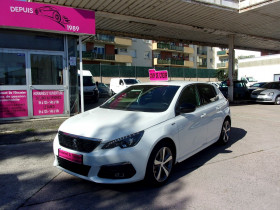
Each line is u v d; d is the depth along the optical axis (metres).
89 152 3.19
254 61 29.08
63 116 8.19
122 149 3.12
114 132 3.23
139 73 30.00
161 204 3.06
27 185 3.62
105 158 3.09
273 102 14.91
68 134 3.46
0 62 7.18
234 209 2.94
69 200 3.18
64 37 8.01
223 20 12.43
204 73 37.00
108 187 3.54
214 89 5.65
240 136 6.65
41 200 3.18
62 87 8.10
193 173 4.04
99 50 35.88
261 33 15.77
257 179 3.80
